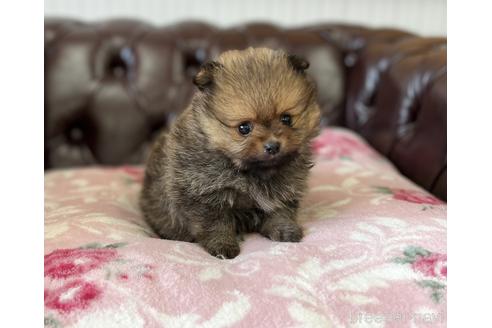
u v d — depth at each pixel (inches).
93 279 14.2
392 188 20.4
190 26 30.6
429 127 22.3
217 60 17.5
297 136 17.0
